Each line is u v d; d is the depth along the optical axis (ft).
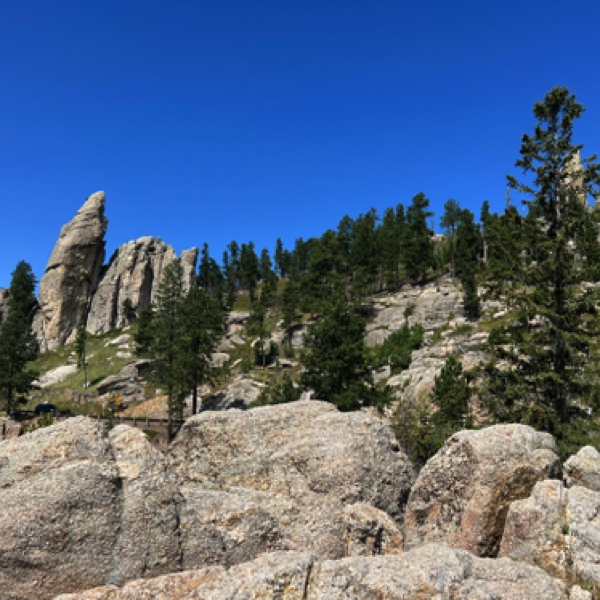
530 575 22.41
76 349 251.80
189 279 410.31
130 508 22.52
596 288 80.94
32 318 365.61
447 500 30.71
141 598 19.72
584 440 70.79
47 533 20.45
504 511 28.63
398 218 440.86
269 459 35.53
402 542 29.58
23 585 19.89
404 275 359.46
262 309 297.12
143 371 228.63
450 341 190.70
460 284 299.38
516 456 29.89
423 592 20.70
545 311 79.66
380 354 210.79
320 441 35.53
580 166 87.04
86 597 19.54
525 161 90.02
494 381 85.46
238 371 241.96
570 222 81.25
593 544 23.95
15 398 187.42
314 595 20.70
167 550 22.54
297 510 30.78
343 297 132.67
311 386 123.75
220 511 25.67
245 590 20.13
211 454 37.11
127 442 25.71
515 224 89.10
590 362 78.33
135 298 377.71
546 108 89.30
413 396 135.54
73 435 24.49
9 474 22.70
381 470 34.12
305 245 487.20
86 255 368.07
